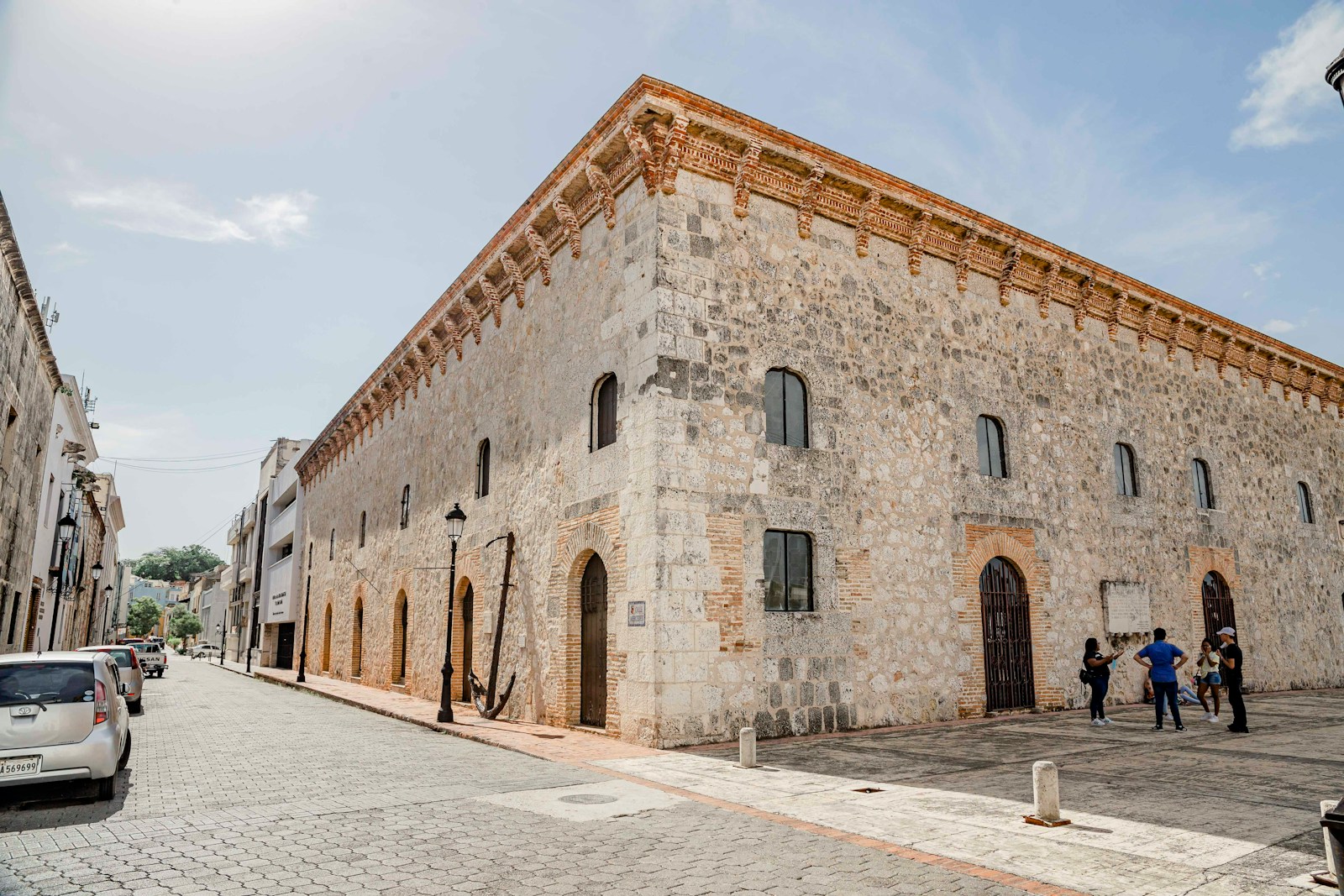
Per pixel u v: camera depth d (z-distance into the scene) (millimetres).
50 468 25719
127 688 18094
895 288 16438
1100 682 14891
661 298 13180
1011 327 18375
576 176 15352
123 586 106125
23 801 8453
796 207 15234
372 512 28703
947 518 16125
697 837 6941
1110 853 6363
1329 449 27375
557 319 16484
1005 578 17109
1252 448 24203
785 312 14617
